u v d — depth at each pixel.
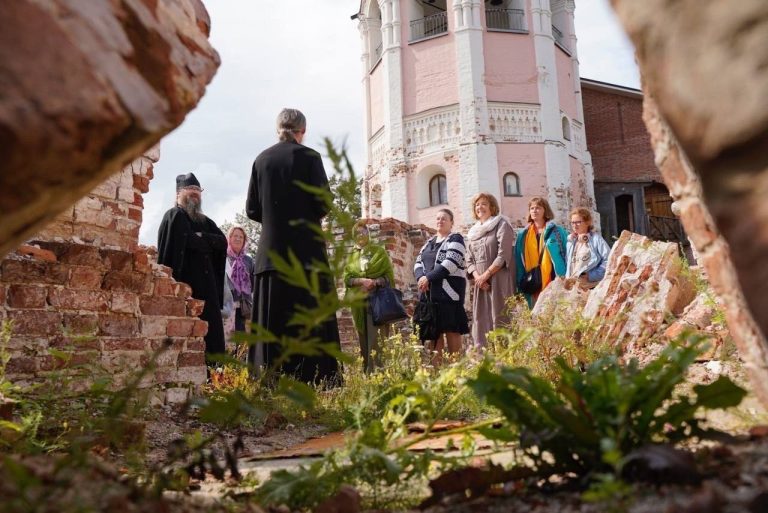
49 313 3.69
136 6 1.02
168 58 1.03
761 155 0.95
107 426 1.74
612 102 28.44
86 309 3.92
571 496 1.19
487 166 22.97
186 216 5.62
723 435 1.30
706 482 1.04
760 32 0.94
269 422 3.66
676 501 0.99
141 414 2.70
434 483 1.36
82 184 0.93
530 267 6.29
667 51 1.05
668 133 1.47
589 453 1.24
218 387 4.42
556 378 3.44
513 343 2.02
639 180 26.33
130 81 0.93
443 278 6.18
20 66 0.78
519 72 23.91
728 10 0.97
